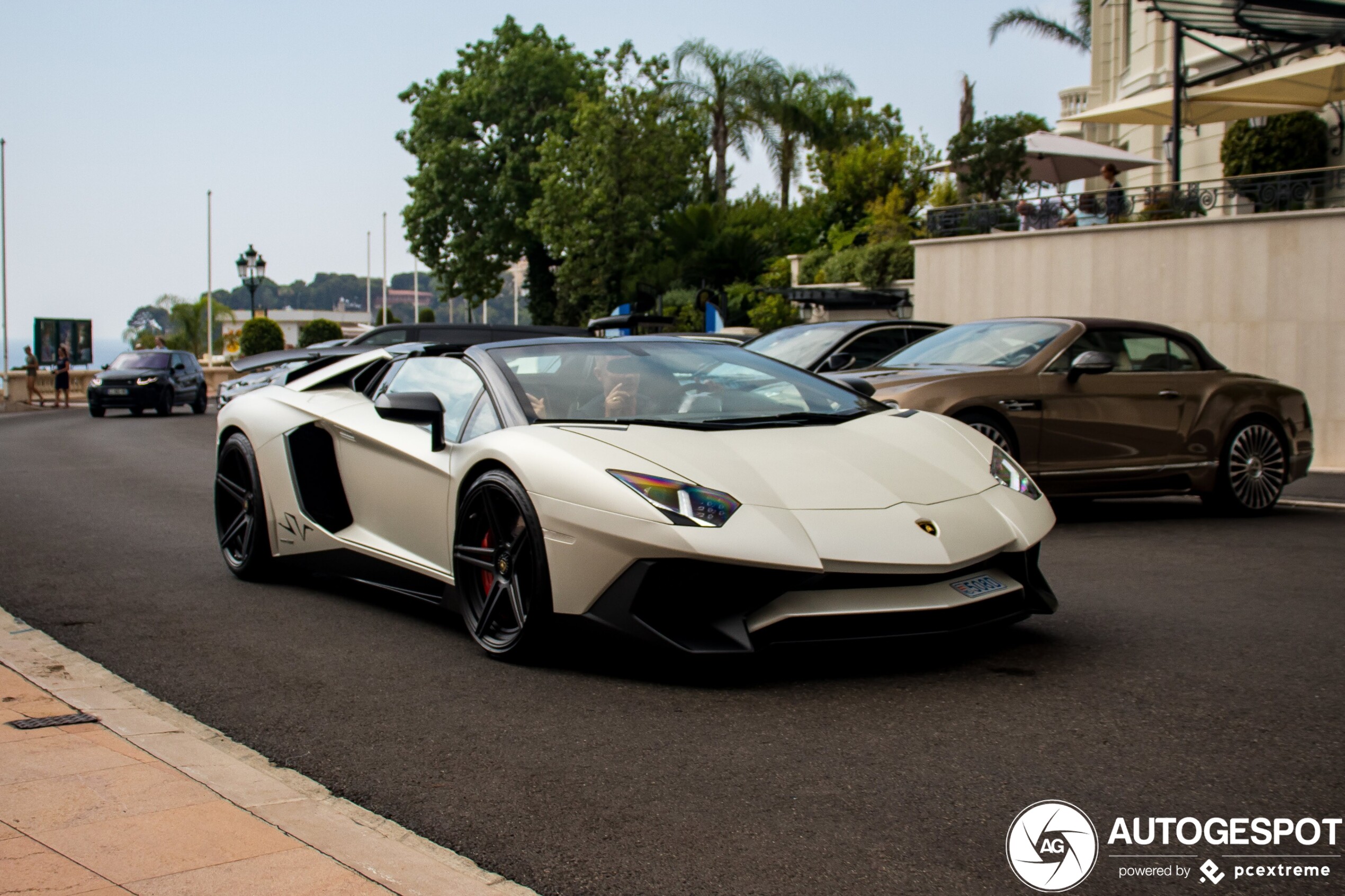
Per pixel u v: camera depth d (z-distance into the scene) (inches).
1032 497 156.1
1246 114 674.8
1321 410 529.7
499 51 1738.4
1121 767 108.6
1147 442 290.5
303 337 1517.0
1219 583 201.6
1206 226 564.4
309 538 197.0
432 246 1731.1
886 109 1593.3
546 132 1617.9
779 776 107.7
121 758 112.0
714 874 87.7
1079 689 133.7
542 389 166.9
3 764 109.6
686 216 1298.0
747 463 144.9
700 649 131.8
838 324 394.6
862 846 92.1
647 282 1359.5
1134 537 259.8
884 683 137.2
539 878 87.4
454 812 101.0
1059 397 281.9
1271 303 544.4
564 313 1590.8
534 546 143.1
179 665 152.5
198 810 99.0
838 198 1342.3
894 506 141.3
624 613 136.0
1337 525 281.4
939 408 270.4
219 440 222.5
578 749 116.6
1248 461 303.0
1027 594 150.3
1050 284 628.7
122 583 211.6
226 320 2458.2
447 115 1681.8
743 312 1162.0
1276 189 549.6
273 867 87.3
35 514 311.3
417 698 136.0
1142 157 682.2
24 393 1199.6
